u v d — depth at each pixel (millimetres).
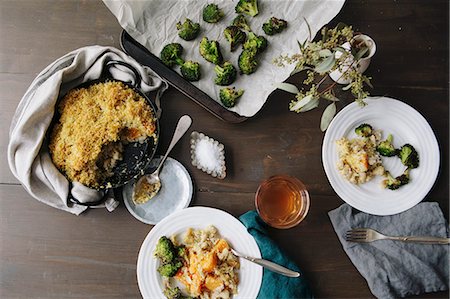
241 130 1191
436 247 1167
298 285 1152
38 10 1192
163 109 1190
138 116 1113
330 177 1150
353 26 1215
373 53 1127
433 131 1204
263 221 1161
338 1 1176
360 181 1154
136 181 1159
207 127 1189
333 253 1181
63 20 1192
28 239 1167
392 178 1161
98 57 1141
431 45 1217
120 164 1144
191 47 1188
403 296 1161
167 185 1173
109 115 1110
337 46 1036
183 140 1185
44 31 1189
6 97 1183
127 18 1164
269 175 1189
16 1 1191
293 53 1190
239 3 1172
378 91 1208
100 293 1166
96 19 1195
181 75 1177
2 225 1167
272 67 1188
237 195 1182
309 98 1029
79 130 1102
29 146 1108
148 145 1148
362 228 1161
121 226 1170
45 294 1165
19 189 1172
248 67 1157
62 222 1169
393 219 1175
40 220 1169
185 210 1119
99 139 1097
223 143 1190
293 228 1180
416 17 1218
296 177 1191
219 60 1169
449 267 1169
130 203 1160
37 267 1166
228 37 1171
